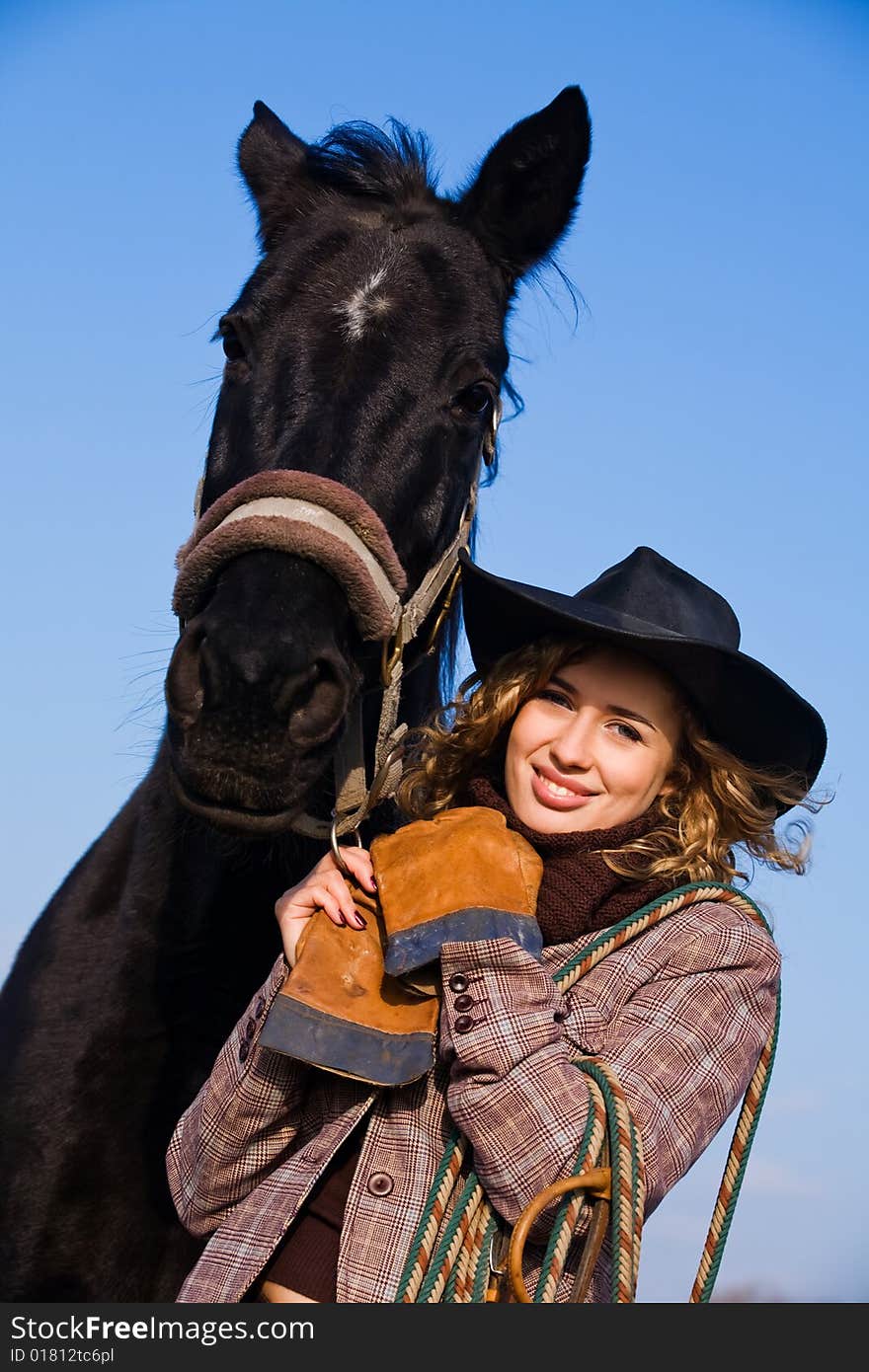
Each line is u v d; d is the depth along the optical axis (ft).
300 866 9.12
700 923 7.07
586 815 7.30
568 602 7.65
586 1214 6.04
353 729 8.55
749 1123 6.86
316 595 7.70
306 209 10.53
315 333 9.20
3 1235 8.86
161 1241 8.61
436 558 9.42
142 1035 8.93
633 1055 6.57
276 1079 6.97
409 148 10.68
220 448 9.44
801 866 8.16
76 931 9.86
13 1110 9.12
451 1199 6.48
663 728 7.49
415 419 9.11
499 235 10.96
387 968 6.54
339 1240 6.61
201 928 8.97
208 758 7.14
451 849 6.88
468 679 8.68
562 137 10.90
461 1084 6.34
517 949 6.46
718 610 8.55
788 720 7.95
